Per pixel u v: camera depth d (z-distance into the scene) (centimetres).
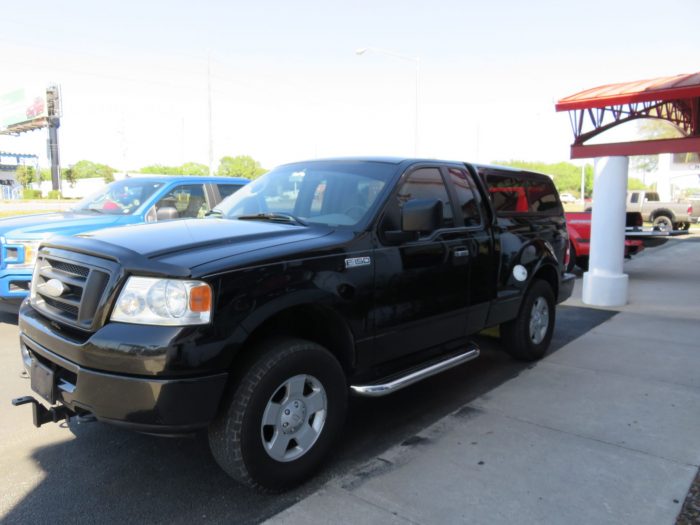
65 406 317
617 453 370
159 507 310
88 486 332
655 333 696
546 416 433
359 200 394
